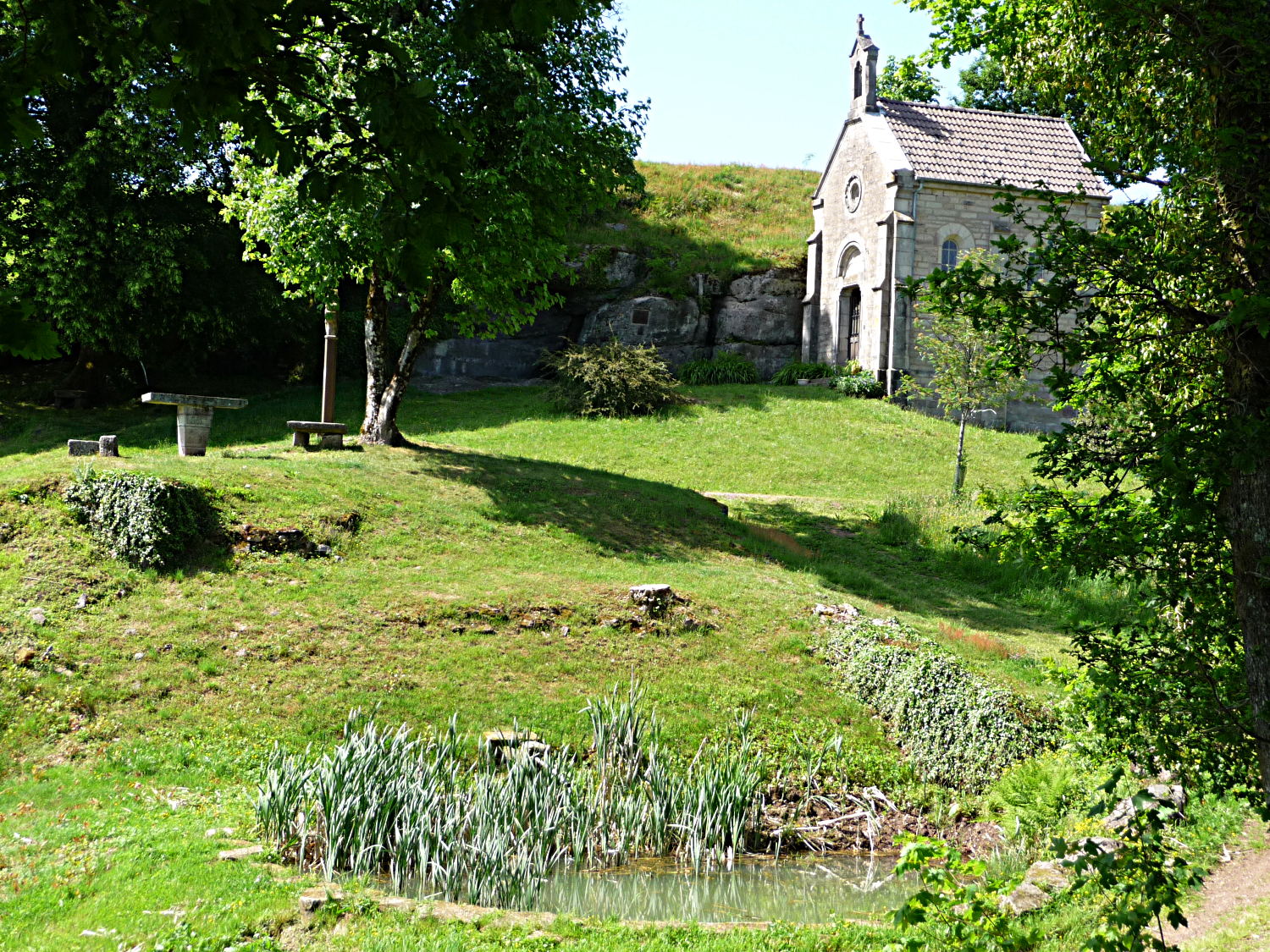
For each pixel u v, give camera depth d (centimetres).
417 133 373
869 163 3566
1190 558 578
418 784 879
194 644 1202
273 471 1706
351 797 838
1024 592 1891
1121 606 1783
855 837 1069
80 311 2767
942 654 1397
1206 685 577
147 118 2644
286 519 1544
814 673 1352
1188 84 622
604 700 1214
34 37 385
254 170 1903
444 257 1912
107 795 913
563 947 691
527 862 851
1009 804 1062
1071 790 1032
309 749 967
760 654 1386
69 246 2697
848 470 2770
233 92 381
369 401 2188
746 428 3050
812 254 3878
